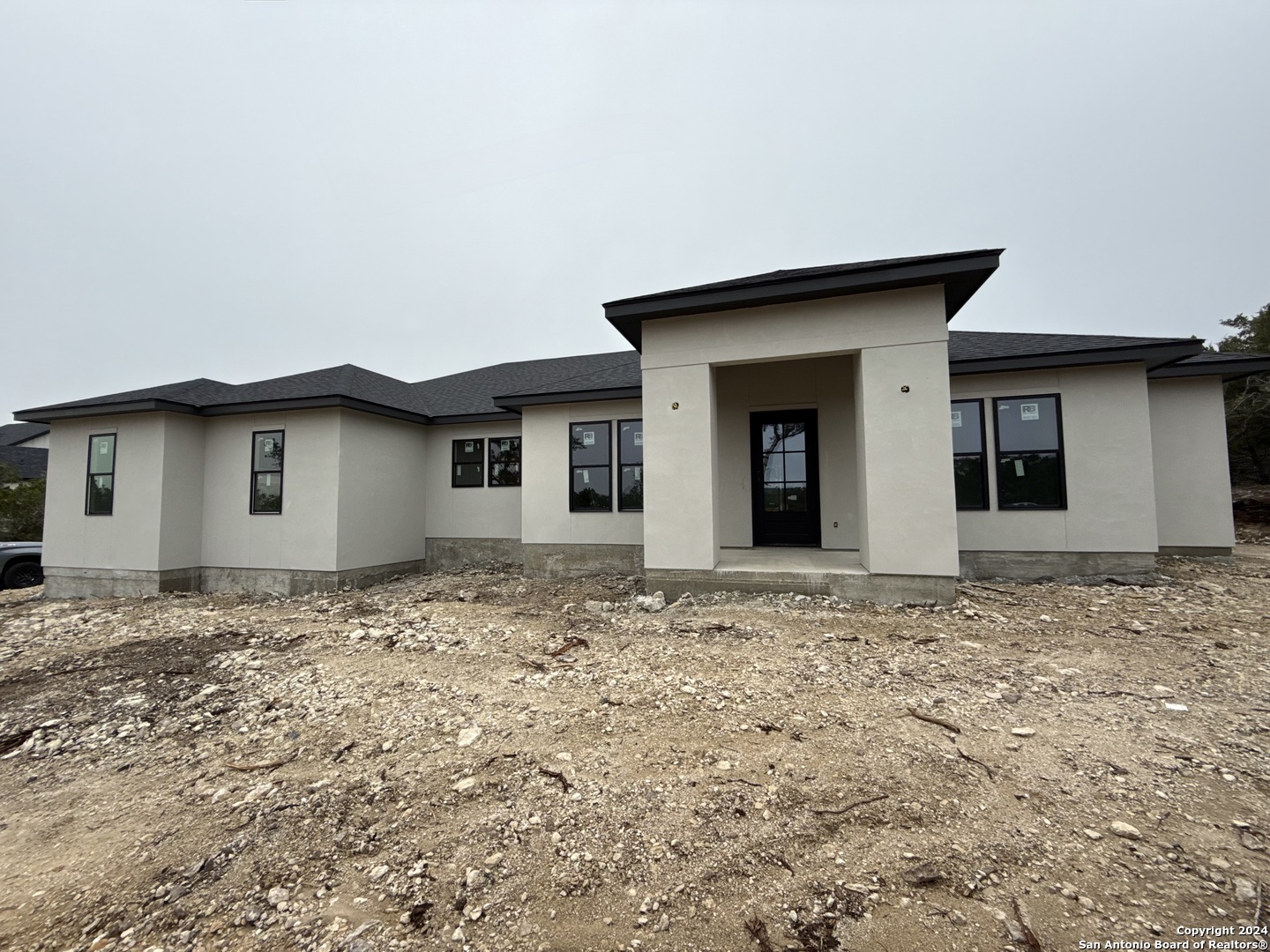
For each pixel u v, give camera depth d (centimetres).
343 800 262
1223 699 336
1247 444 1498
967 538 785
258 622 658
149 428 897
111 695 419
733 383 845
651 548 674
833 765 274
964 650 448
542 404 944
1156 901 177
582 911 186
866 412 603
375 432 971
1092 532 741
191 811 262
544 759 292
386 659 480
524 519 959
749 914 180
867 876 195
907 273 564
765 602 616
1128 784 248
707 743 303
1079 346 746
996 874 193
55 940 182
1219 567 785
